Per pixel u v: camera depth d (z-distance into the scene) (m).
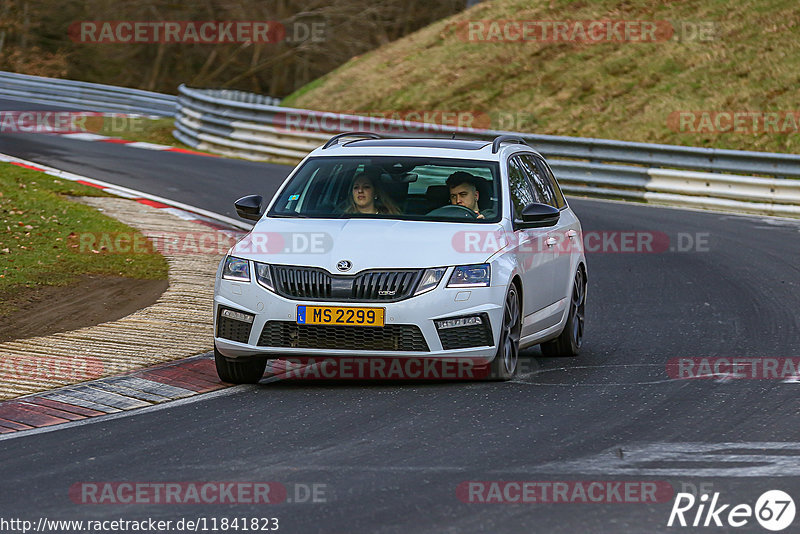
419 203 31.53
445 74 125.12
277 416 26.22
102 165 83.75
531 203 32.03
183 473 21.34
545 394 28.52
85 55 193.88
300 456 22.48
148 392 29.06
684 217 72.50
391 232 30.03
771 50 108.94
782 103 98.75
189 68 197.75
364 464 21.75
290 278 29.08
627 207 77.31
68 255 49.81
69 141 100.75
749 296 46.62
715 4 122.50
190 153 99.31
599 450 22.78
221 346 29.61
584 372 32.19
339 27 189.50
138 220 60.19
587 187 84.75
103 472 21.58
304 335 28.89
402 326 28.62
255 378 30.44
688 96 105.19
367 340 28.72
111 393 28.91
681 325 40.75
